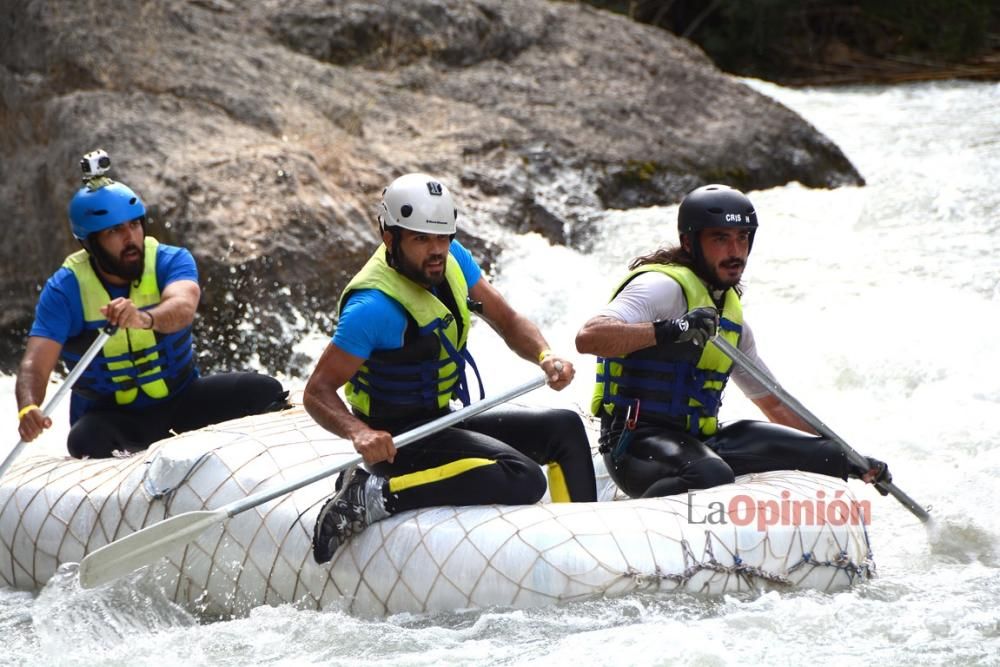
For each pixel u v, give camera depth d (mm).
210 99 32719
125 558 14508
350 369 14484
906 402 22438
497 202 32688
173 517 14523
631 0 76188
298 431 16719
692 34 83500
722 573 14078
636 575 13812
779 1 79000
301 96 35000
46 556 16594
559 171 34938
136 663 13695
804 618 13703
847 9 80438
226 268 27547
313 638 13859
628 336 14891
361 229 29453
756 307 26531
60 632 14906
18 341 30562
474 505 14648
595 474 17000
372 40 39938
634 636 13070
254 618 14641
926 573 15812
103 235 18016
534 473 14898
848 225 31203
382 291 14609
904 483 19141
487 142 34875
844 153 43875
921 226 30438
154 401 19125
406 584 14195
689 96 40656
